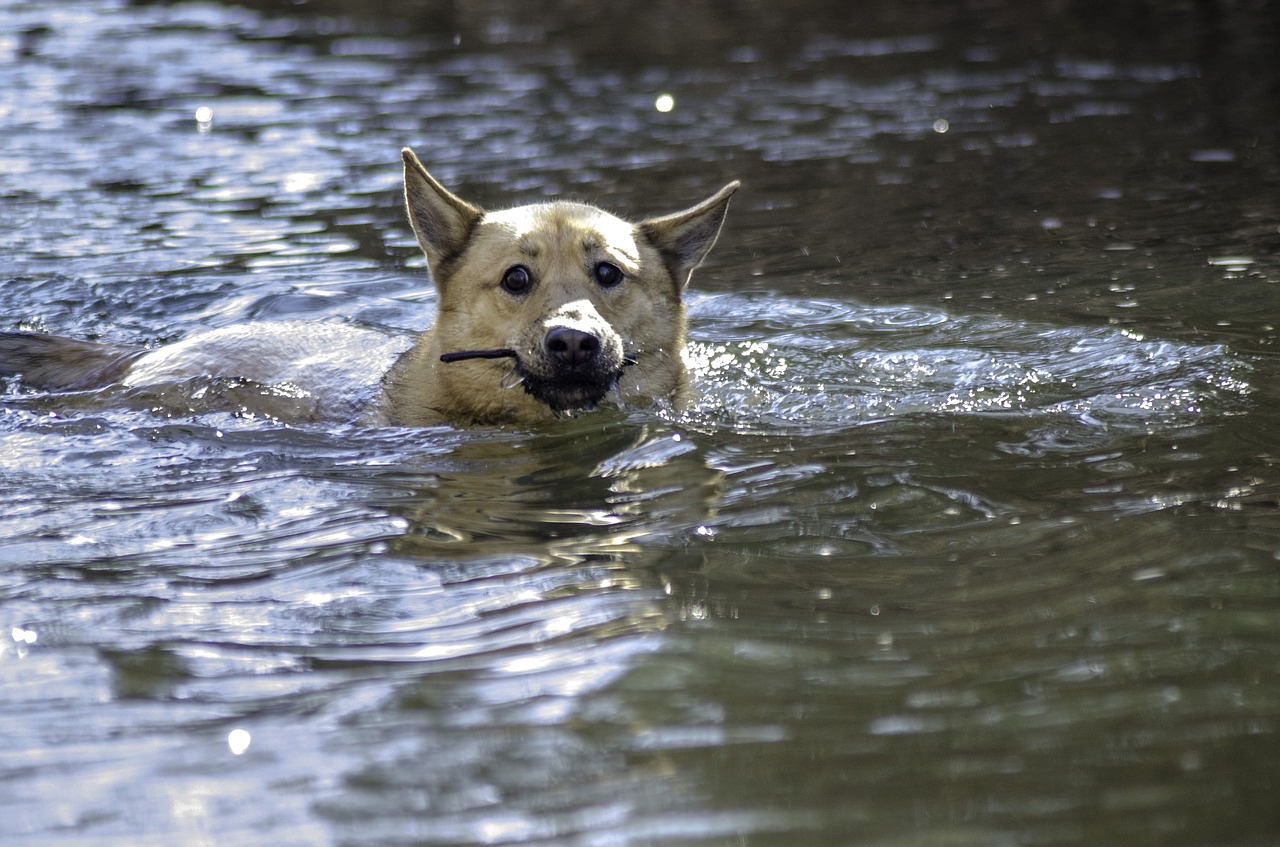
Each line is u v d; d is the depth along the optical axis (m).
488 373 11.07
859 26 35.75
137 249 17.48
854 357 12.55
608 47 33.78
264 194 20.33
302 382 11.77
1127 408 10.42
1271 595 6.65
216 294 15.65
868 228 18.23
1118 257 16.03
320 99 27.47
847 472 9.12
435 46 33.97
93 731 5.75
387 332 13.40
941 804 5.00
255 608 6.99
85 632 6.73
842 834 4.84
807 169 21.84
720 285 15.82
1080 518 7.95
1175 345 12.13
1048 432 9.92
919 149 22.98
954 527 7.93
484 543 7.89
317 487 9.16
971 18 36.06
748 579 7.20
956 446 9.66
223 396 11.48
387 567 7.52
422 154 22.81
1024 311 13.90
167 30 35.69
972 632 6.43
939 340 13.01
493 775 5.30
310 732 5.68
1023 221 18.22
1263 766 5.13
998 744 5.40
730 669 6.12
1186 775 5.11
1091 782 5.10
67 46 33.06
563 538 7.95
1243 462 8.90
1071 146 22.70
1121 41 32.16
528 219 11.52
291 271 16.61
